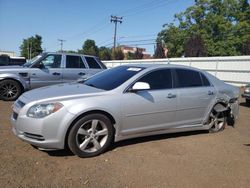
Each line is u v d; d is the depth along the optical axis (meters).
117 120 5.00
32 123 4.48
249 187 4.00
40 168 4.25
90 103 4.71
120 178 4.07
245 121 8.02
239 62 20.50
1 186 3.67
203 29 46.03
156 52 42.94
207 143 5.74
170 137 6.00
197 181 4.10
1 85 9.79
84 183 3.87
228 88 6.69
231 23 45.94
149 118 5.38
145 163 4.61
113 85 5.25
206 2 47.16
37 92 5.09
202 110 6.16
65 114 4.54
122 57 51.72
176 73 5.92
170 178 4.14
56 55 10.68
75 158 4.68
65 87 5.44
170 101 5.61
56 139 4.52
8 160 4.45
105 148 4.93
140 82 5.24
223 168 4.57
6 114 7.52
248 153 5.29
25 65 10.63
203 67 23.55
